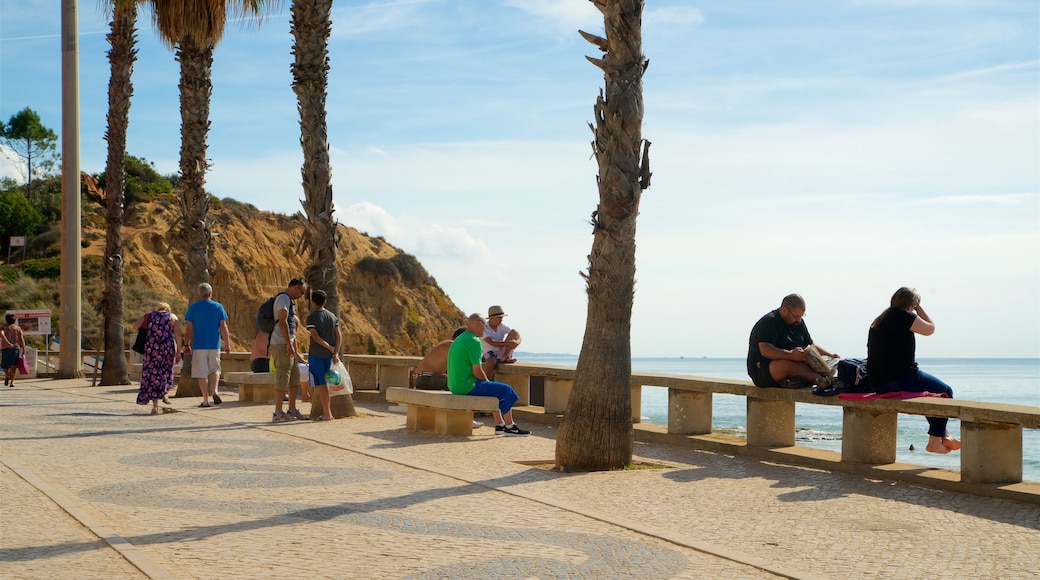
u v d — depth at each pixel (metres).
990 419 8.38
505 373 15.86
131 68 25.52
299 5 15.66
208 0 19.33
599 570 5.70
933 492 8.61
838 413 45.38
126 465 9.67
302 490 8.34
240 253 67.12
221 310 17.16
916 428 32.97
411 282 77.44
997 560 6.11
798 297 11.05
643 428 13.00
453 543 6.35
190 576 5.41
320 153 15.64
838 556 6.16
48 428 12.99
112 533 6.40
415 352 72.31
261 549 6.10
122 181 25.02
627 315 10.15
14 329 24.94
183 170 20.33
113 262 24.31
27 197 79.31
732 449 11.26
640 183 10.18
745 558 6.01
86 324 47.78
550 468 9.98
